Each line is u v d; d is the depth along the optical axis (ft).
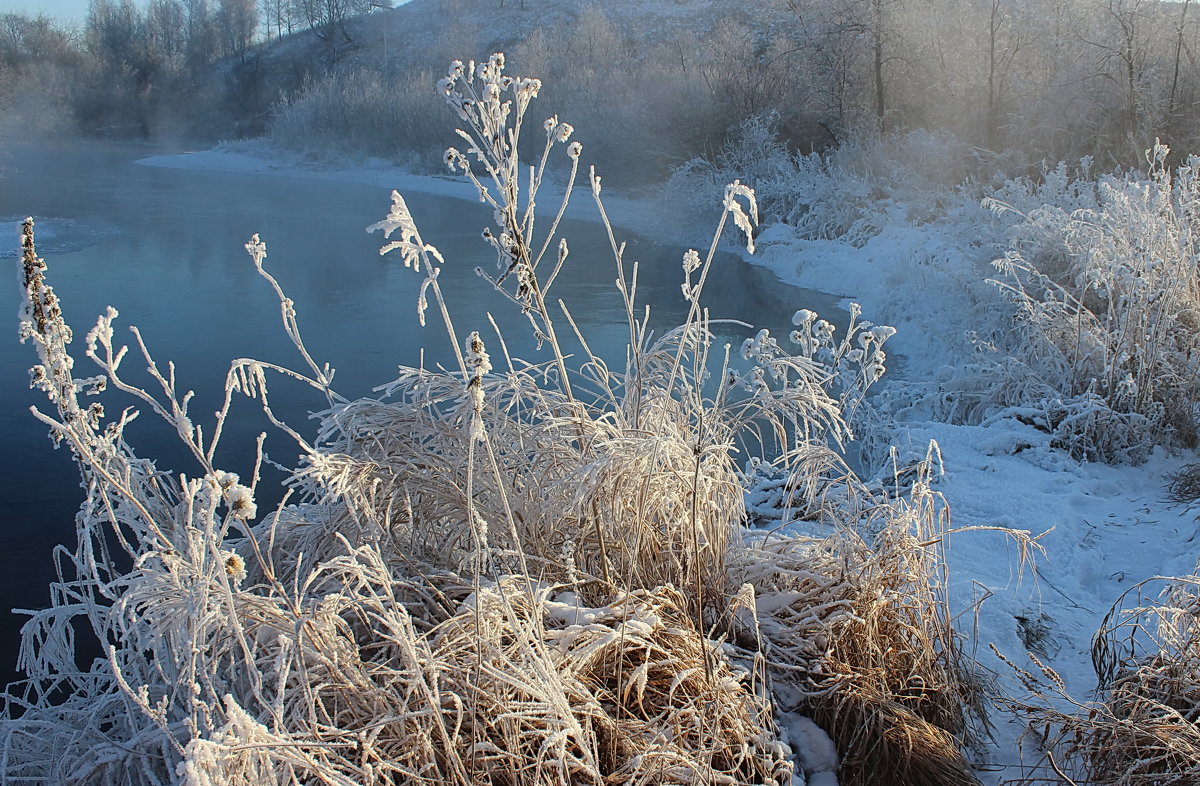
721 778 8.28
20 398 30.01
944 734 9.96
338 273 55.11
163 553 8.13
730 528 11.89
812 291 53.16
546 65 147.74
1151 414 21.31
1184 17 67.62
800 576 10.81
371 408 11.12
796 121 92.12
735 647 10.03
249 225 78.38
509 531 10.67
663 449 10.32
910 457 19.94
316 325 41.27
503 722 7.99
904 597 10.84
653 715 9.00
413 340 38.50
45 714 9.20
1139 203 23.71
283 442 26.40
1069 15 80.53
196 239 68.49
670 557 10.73
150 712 7.52
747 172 79.77
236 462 24.86
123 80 247.09
